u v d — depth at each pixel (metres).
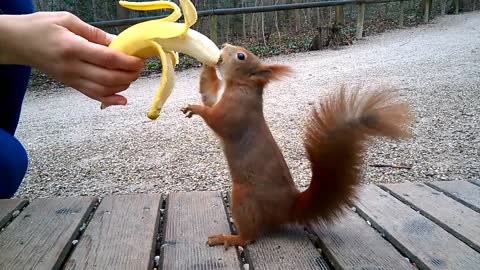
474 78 1.48
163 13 2.81
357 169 0.38
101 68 0.30
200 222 0.45
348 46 2.49
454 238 0.40
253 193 0.39
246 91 0.41
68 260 0.37
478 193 0.51
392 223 0.43
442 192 0.52
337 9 2.95
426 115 1.10
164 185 0.76
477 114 1.08
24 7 0.52
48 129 1.26
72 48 0.29
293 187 0.41
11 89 0.52
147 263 0.37
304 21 3.32
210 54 0.36
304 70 1.85
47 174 0.86
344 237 0.40
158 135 1.09
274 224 0.40
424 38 2.56
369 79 1.57
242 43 2.80
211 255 0.38
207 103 0.45
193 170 0.83
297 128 1.05
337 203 0.38
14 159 0.51
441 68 1.69
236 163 0.40
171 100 1.48
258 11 2.48
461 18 3.46
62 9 2.81
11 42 0.29
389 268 0.35
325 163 0.37
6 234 0.42
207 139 1.03
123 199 0.51
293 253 0.38
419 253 0.37
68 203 0.50
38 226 0.44
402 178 0.73
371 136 0.36
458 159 0.81
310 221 0.40
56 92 1.93
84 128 1.24
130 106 1.49
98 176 0.83
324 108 0.37
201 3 3.20
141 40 0.33
